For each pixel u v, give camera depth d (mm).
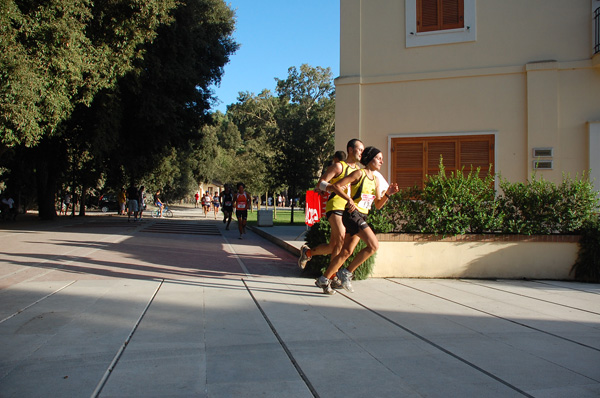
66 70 12570
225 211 18500
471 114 9695
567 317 4703
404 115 10070
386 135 10172
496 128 9555
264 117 54312
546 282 6961
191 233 16125
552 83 9219
